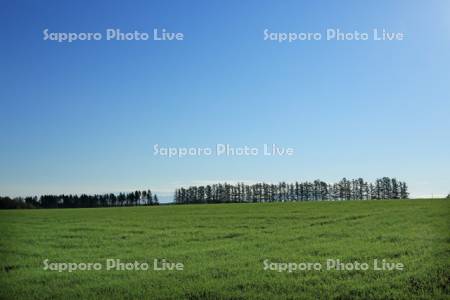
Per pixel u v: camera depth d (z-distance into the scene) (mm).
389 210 27984
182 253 21375
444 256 19625
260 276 18359
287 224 26219
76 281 18516
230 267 19500
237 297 17266
